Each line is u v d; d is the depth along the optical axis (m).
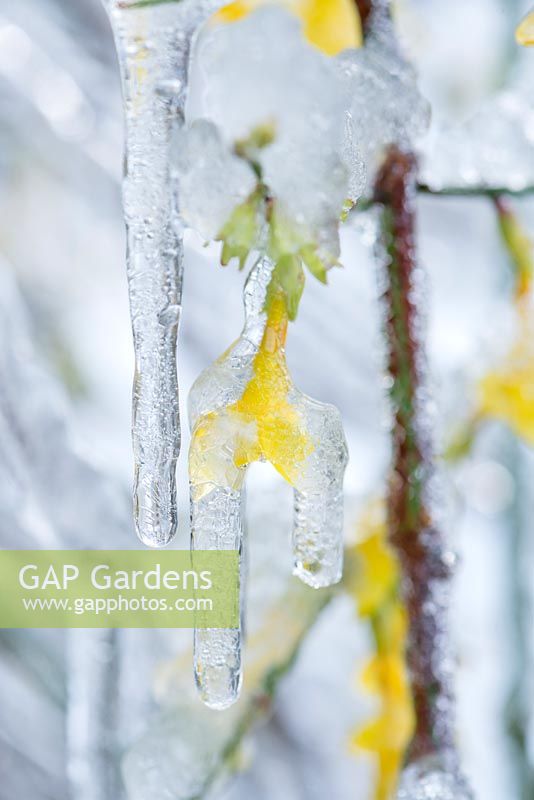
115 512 0.42
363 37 0.33
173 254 0.29
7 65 0.52
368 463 0.60
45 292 0.67
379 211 0.34
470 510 0.62
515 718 0.56
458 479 0.40
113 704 0.41
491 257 0.64
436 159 0.35
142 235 0.29
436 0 0.68
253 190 0.29
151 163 0.29
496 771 0.55
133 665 0.41
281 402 0.29
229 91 0.29
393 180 0.34
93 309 0.68
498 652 0.58
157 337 0.30
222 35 0.29
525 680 0.57
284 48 0.29
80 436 0.45
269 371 0.29
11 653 0.55
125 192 0.29
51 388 0.43
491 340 0.40
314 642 0.61
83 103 0.54
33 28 0.52
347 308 0.67
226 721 0.37
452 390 0.40
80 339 0.68
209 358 0.65
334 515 0.29
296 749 0.65
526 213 0.40
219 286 0.64
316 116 0.29
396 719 0.38
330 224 0.28
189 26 0.29
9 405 0.41
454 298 0.70
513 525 0.61
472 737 0.54
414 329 0.34
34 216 0.65
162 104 0.29
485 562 0.62
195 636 0.30
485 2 0.65
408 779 0.34
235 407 0.29
